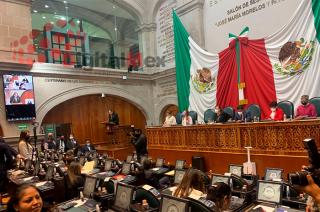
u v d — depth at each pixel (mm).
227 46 11859
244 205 3639
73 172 5430
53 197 5641
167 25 15523
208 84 11852
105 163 7809
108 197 4031
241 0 11273
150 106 16641
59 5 15227
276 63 9719
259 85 10211
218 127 7391
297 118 6141
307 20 8867
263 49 10102
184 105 12797
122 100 16125
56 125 13273
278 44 9672
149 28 16438
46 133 12891
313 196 1414
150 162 6500
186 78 12742
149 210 3420
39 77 12844
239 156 6883
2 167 5645
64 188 5527
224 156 7230
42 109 12812
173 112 15703
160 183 5602
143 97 16391
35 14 14344
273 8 10211
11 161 5816
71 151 10281
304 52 8953
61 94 13469
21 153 9125
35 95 12648
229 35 11758
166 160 8984
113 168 7465
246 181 4371
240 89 10633
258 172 6461
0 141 5684
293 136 5867
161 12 15898
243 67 10695
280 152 6086
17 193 2467
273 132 6215
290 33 9328
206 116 9945
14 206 2459
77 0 15500
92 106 15016
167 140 9008
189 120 9469
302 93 9039
